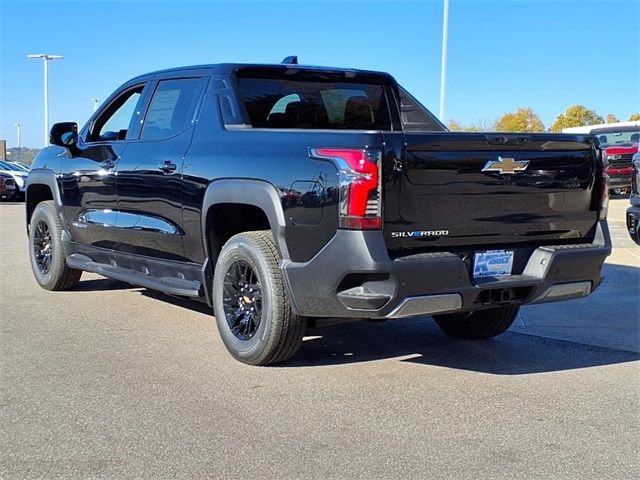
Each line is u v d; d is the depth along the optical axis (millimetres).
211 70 5691
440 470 3477
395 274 4148
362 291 4250
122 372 4902
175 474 3395
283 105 5898
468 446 3770
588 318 6902
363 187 4125
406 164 4223
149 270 6113
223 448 3693
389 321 6676
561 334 6266
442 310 4379
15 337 5801
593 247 4957
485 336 5957
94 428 3934
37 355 5301
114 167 6273
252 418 4105
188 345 5586
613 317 6949
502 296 4617
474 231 4555
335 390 4609
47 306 6965
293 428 3969
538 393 4637
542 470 3500
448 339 6043
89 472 3406
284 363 5145
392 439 3844
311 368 5070
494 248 4680
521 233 4777
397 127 6719
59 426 3959
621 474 3471
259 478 3365
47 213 7496
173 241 5629
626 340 6062
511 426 4059
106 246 6617
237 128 5156
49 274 7570
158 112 6070
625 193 22453
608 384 4840
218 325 5227
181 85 5934
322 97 6172
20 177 25344
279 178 4559
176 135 5711
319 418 4121
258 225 5430
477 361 5363
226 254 5059
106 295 7523
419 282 4227
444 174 4355
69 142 6852
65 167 7113
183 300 7305
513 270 4777
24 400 4355
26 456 3578
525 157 4672
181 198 5441
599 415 4250
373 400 4438
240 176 4840
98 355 5305
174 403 4320
